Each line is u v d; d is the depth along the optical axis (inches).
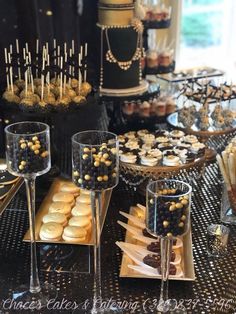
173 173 64.5
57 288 52.7
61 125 85.4
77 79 75.0
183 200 45.0
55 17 84.0
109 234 60.7
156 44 107.4
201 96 81.7
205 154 71.3
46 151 50.2
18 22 79.9
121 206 66.4
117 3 79.5
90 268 55.1
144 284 52.7
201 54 130.0
